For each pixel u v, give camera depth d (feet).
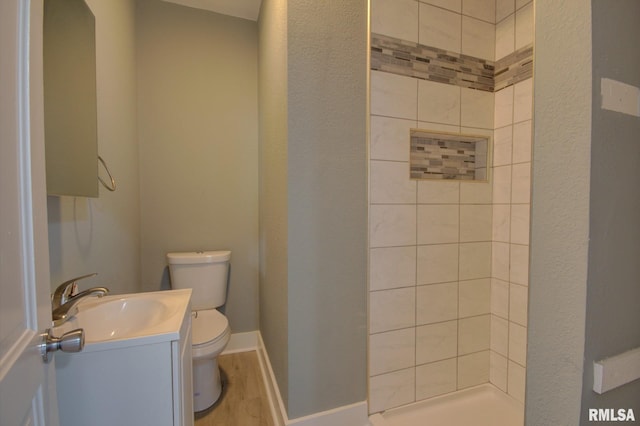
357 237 4.75
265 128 6.17
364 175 4.76
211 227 7.23
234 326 7.50
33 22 1.81
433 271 5.53
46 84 2.90
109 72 4.82
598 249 1.90
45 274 1.93
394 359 5.27
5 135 1.52
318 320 4.55
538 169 2.15
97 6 4.34
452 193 5.63
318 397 4.61
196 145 7.06
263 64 6.36
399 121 5.13
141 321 3.69
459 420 5.22
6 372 1.40
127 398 2.75
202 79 7.04
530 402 2.23
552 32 2.05
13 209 1.58
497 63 5.80
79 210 3.84
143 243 6.79
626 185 2.03
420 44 5.24
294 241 4.36
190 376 3.88
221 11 7.07
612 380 1.96
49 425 1.92
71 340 1.97
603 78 1.88
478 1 5.68
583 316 1.89
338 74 4.52
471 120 5.70
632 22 2.05
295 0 4.22
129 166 5.88
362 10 4.67
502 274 5.79
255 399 5.67
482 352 5.99
